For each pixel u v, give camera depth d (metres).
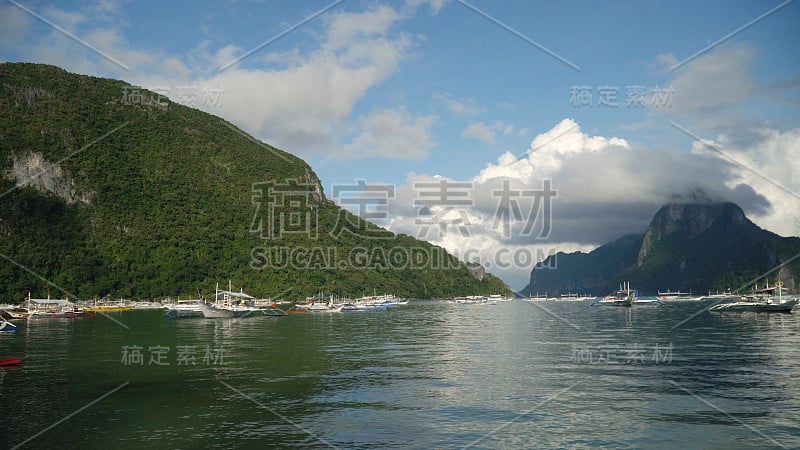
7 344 55.38
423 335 66.19
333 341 58.59
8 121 195.75
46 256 161.50
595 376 35.66
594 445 22.34
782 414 26.36
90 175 191.75
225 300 135.75
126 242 174.50
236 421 25.41
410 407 28.02
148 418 25.88
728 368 38.16
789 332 65.12
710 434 23.56
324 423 25.09
